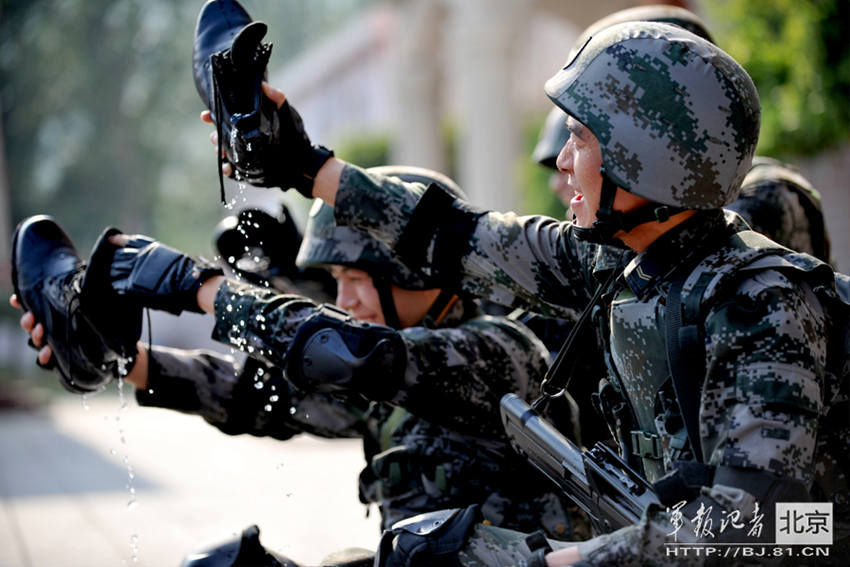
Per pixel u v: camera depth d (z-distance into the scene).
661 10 6.20
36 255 4.96
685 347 3.61
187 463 16.52
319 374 4.33
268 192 32.09
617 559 3.46
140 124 83.94
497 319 5.14
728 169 3.71
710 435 3.52
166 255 4.68
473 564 3.95
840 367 3.67
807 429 3.41
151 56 84.19
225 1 4.72
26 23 81.06
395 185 4.70
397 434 5.12
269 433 5.64
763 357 3.44
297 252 6.00
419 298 5.35
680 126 3.67
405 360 4.47
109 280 4.72
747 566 3.43
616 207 3.83
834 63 11.97
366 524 10.30
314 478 13.95
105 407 34.09
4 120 80.12
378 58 52.50
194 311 4.68
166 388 5.44
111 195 84.50
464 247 4.58
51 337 4.90
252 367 5.55
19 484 14.85
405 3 25.88
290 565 4.60
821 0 11.85
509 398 4.25
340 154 38.69
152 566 8.81
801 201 5.48
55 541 10.13
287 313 4.42
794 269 3.59
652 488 3.66
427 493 4.95
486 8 21.55
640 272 3.84
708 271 3.66
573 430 5.09
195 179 88.56
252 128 4.33
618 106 3.74
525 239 4.50
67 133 83.69
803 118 12.18
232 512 11.40
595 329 4.56
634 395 3.92
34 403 37.06
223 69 4.32
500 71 21.94
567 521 4.97
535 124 36.06
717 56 3.76
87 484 14.49
